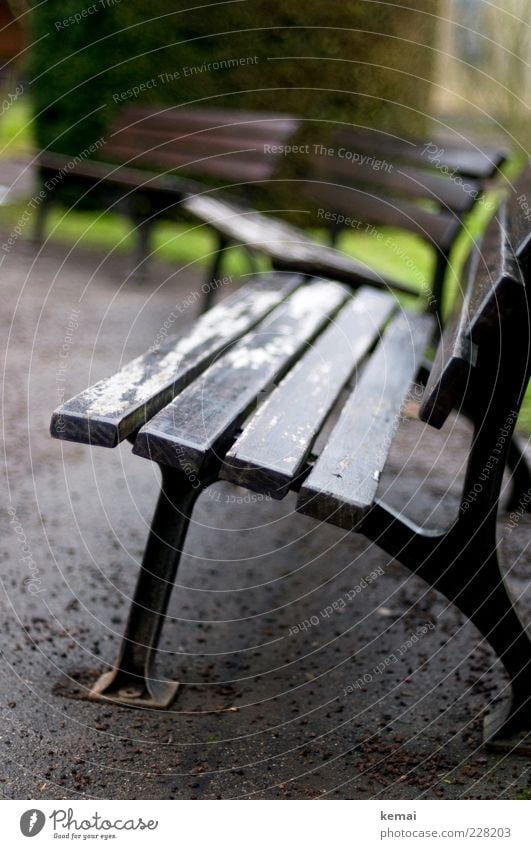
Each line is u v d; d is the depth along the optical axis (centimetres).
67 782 193
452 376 179
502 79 782
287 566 298
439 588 199
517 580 284
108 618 259
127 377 227
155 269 653
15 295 568
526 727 206
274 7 737
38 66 747
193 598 276
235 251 707
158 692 222
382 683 236
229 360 262
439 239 452
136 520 320
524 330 180
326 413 235
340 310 363
